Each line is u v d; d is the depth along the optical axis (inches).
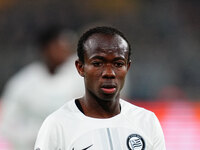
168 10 2481.5
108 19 2411.4
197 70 2084.2
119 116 397.7
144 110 414.6
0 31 2295.8
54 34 684.7
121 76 370.9
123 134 390.0
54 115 397.1
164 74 1963.6
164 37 2325.3
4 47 2177.7
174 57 2159.2
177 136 1170.0
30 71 691.4
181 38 2332.7
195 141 1158.3
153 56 2144.4
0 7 2417.6
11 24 2331.4
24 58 2001.7
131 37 2316.7
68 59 701.9
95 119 391.5
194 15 2479.1
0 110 1138.7
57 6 2422.5
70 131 385.4
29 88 673.0
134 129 394.9
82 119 390.9
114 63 367.9
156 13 2454.5
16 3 2428.6
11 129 677.9
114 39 371.2
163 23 2404.0
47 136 385.1
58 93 675.4
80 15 2402.8
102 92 367.9
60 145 382.6
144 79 1900.8
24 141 674.8
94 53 367.2
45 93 672.4
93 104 393.4
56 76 684.7
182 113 1251.2
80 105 402.6
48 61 687.1
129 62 391.5
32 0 2442.2
